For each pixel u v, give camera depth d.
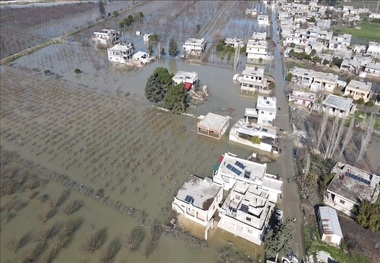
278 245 37.97
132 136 68.81
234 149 64.62
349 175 52.09
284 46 128.00
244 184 49.56
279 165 59.38
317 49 120.19
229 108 80.44
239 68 107.31
